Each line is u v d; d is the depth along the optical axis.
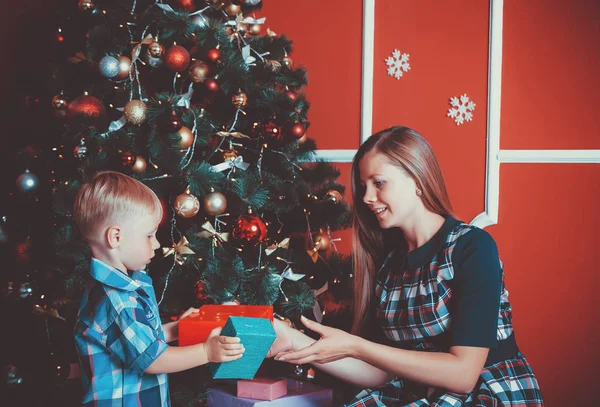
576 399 2.23
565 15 2.22
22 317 1.99
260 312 1.36
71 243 1.64
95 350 1.24
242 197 1.72
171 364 1.19
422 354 1.21
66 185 1.66
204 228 1.69
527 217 2.29
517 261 2.30
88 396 1.23
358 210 1.52
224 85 1.77
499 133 2.30
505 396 1.21
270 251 1.78
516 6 2.27
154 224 1.35
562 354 2.25
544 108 2.26
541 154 2.25
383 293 1.44
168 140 1.66
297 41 2.56
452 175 2.38
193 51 2.04
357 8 2.47
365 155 1.39
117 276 1.27
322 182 2.13
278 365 1.91
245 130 1.95
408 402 1.29
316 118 2.54
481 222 2.32
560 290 2.25
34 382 1.90
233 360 1.20
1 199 2.12
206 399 1.66
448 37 2.37
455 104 2.37
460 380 1.17
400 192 1.34
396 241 1.53
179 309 1.68
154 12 1.76
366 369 1.46
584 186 2.22
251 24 2.06
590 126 2.21
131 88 1.76
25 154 1.93
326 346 1.23
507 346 1.29
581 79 2.21
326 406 1.64
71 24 1.91
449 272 1.27
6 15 2.27
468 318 1.21
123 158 1.59
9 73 2.27
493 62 2.29
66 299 1.72
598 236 2.21
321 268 2.03
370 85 2.44
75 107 1.68
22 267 1.92
